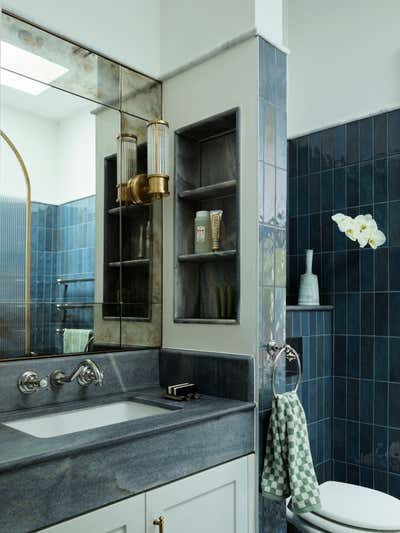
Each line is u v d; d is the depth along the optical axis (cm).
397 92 225
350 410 232
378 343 224
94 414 158
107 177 180
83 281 171
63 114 168
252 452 156
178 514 132
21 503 99
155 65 196
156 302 191
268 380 162
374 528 159
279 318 167
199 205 193
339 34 248
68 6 167
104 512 113
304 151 259
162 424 129
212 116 175
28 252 158
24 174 158
